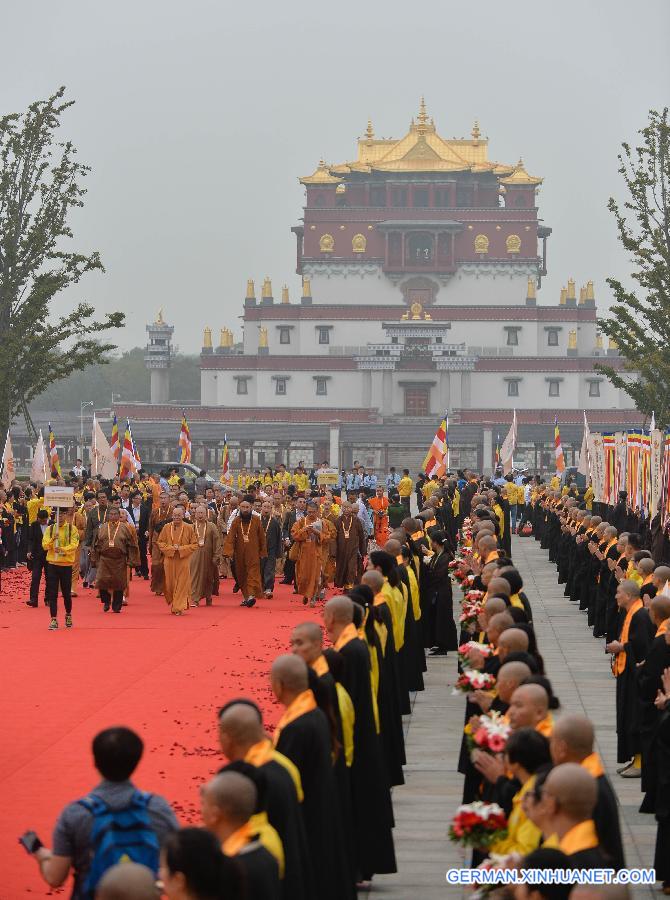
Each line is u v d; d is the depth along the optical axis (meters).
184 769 16.86
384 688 15.49
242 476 74.44
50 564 29.61
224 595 37.81
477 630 17.05
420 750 18.70
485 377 158.38
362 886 12.81
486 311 163.50
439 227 163.88
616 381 68.06
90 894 8.95
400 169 165.75
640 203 66.81
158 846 9.11
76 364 68.75
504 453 69.12
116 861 8.95
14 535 43.56
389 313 163.75
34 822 14.67
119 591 33.06
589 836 7.90
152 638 28.41
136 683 22.86
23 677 23.41
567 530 37.62
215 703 21.14
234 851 7.98
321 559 35.62
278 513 42.41
